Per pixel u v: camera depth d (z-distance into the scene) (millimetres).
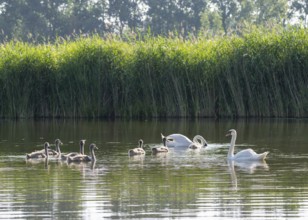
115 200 19250
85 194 20000
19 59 46281
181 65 45156
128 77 45562
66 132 36438
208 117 45000
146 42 47094
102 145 30766
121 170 23875
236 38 45562
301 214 17734
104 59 46156
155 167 24484
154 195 19812
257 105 44344
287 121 41625
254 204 18719
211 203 18875
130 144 31094
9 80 45906
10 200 19328
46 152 27312
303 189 20438
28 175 23016
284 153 27609
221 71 44781
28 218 17594
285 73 44031
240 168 24125
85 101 45781
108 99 46219
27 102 46156
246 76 44156
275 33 45562
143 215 17750
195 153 28266
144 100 45531
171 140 32188
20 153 28312
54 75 46250
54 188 20812
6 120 44594
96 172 23484
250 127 38250
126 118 45469
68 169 24188
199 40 47000
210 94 45031
